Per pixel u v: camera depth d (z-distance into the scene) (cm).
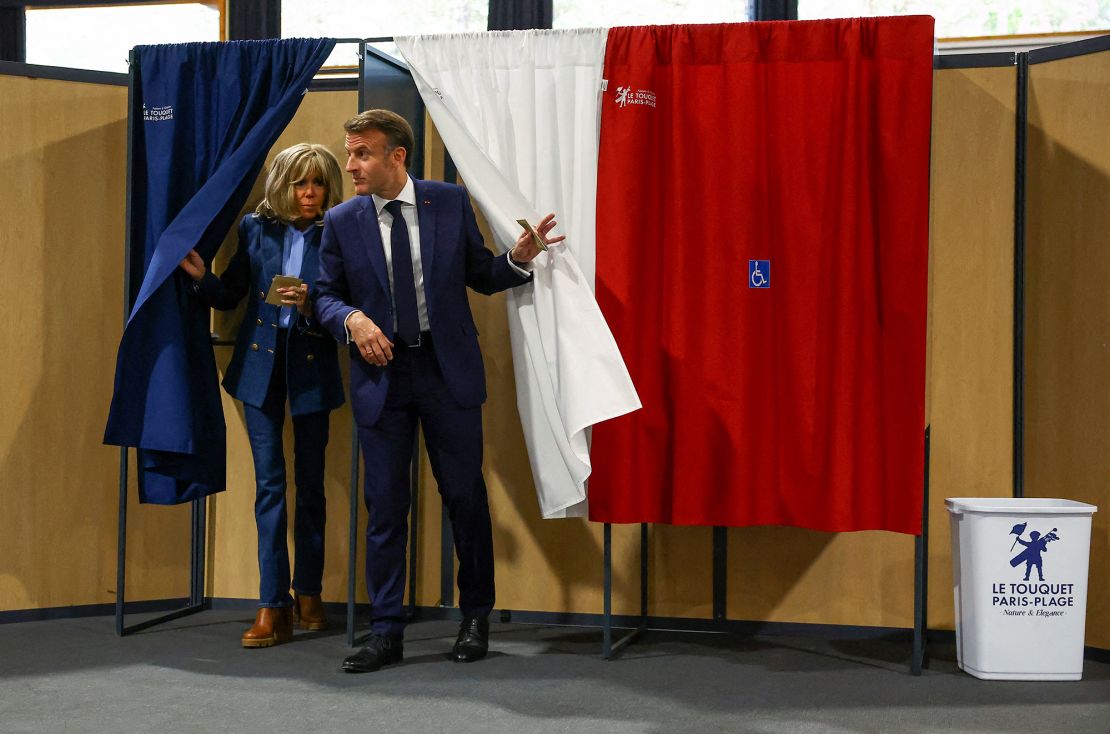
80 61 477
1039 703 263
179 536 371
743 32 299
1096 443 313
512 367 352
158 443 315
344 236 290
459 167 312
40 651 309
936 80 333
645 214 307
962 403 332
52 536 356
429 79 318
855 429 290
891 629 335
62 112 358
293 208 322
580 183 311
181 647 314
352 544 315
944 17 414
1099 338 312
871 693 270
